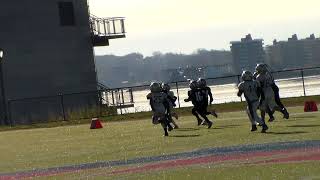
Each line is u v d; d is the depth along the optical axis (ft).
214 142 194.39
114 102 537.65
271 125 230.89
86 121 411.95
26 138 306.96
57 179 141.49
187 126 276.62
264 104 211.20
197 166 142.10
